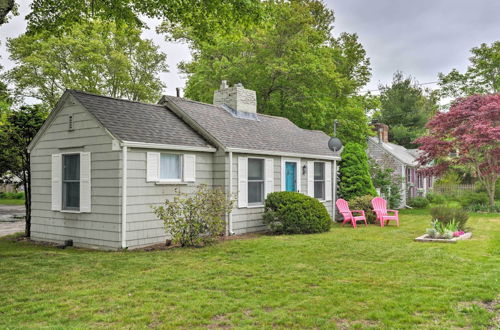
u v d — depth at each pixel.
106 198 8.96
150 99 29.94
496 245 8.82
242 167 11.48
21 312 4.54
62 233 9.95
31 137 11.05
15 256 7.95
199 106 12.66
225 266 6.77
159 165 9.49
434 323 4.09
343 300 4.86
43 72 24.83
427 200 22.83
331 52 25.27
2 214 20.05
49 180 10.32
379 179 19.36
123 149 8.70
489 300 4.82
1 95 23.91
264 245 8.81
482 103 18.67
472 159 19.81
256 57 20.70
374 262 7.05
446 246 8.67
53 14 10.05
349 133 23.22
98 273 6.33
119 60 26.31
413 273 6.20
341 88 23.14
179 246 8.95
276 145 12.96
